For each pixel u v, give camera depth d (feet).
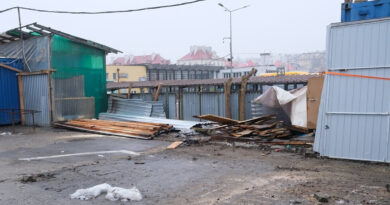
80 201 17.85
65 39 56.70
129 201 17.76
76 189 20.06
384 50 25.82
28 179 21.95
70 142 39.45
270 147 32.53
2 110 56.34
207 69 216.54
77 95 58.90
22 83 58.59
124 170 24.86
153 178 22.47
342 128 27.37
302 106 39.63
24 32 57.26
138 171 24.50
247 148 33.12
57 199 18.21
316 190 19.04
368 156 26.09
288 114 41.70
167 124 45.98
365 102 26.50
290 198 17.75
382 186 19.70
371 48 26.35
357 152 26.61
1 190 19.90
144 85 71.77
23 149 34.91
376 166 25.02
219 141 36.96
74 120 55.98
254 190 19.34
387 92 25.66
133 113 61.21
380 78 25.93
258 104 49.34
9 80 57.36
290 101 40.91
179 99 65.36
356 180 21.11
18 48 60.13
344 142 27.22
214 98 59.11
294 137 37.47
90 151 33.53
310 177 21.99
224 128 39.65
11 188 20.31
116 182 21.56
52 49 54.49
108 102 65.62
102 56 64.13
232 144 34.91
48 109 54.70
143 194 18.98
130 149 34.50
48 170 25.20
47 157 30.53
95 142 39.32
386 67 25.71
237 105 55.88
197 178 22.33
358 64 26.86
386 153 25.35
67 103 57.06
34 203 17.58
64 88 56.59
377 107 25.99
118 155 31.35
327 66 28.27
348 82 27.27
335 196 17.90
